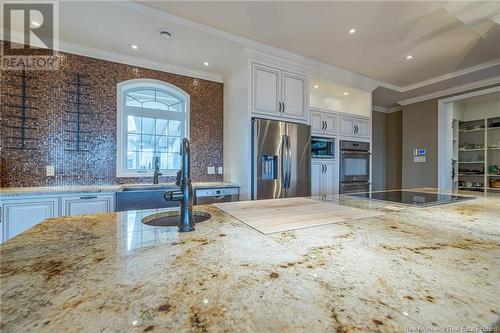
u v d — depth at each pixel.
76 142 2.52
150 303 0.38
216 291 0.42
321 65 3.04
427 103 4.09
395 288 0.43
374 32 2.30
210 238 0.72
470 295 0.41
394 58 2.85
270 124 2.72
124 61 2.75
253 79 2.69
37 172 2.37
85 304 0.37
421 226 0.87
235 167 2.98
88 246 0.65
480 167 4.10
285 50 2.69
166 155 3.08
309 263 0.54
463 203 1.38
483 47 2.54
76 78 2.53
